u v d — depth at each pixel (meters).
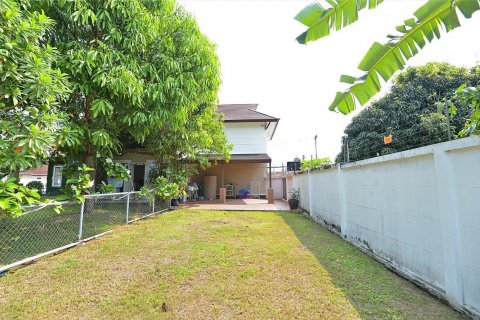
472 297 2.20
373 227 3.98
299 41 2.12
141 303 2.57
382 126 9.13
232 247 4.46
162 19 6.34
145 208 9.18
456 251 2.35
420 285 2.84
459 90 2.85
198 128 9.28
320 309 2.41
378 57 2.07
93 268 3.50
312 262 3.69
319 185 7.13
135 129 6.48
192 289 2.87
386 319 2.22
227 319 2.27
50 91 3.84
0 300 2.63
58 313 2.39
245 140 15.09
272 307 2.46
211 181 15.79
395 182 3.40
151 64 6.09
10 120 3.74
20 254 4.02
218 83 8.62
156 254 4.09
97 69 5.05
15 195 3.22
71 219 6.44
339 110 2.29
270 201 12.34
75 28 5.47
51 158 6.64
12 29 3.39
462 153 2.31
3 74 3.36
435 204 2.67
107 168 6.77
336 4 1.95
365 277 3.15
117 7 5.24
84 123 5.91
